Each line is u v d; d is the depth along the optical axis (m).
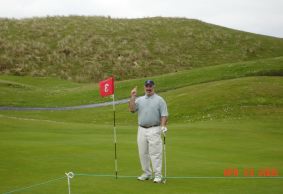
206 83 45.72
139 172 11.88
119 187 10.02
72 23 85.69
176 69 70.88
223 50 80.69
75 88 54.28
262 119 30.78
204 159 14.33
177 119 34.38
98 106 44.19
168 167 12.73
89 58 72.00
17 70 65.12
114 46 76.69
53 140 18.14
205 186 10.20
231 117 32.47
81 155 14.38
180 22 93.25
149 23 90.62
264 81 43.09
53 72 66.62
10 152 14.45
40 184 10.23
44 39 76.88
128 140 18.98
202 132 22.94
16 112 41.94
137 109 10.86
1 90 50.34
